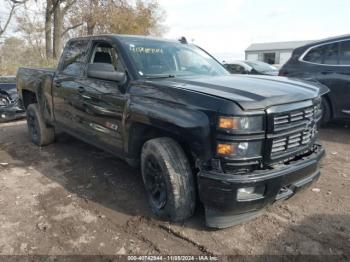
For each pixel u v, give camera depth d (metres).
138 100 3.44
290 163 3.06
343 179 4.29
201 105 2.87
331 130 6.74
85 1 24.30
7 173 4.78
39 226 3.32
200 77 3.78
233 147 2.72
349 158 5.06
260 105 2.77
